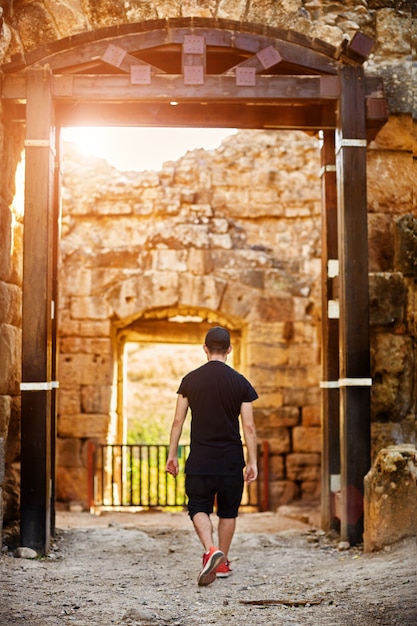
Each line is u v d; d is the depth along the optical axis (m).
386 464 6.09
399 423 7.41
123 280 12.88
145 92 6.63
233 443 5.31
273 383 12.98
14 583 5.13
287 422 12.91
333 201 7.66
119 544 7.14
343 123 6.78
